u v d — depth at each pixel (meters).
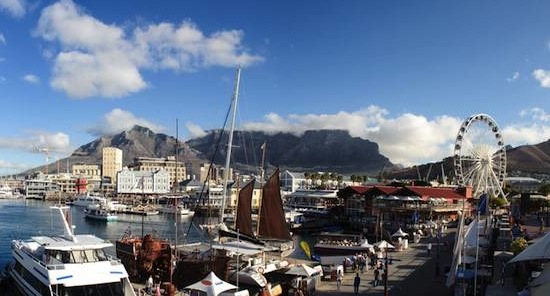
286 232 73.94
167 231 139.62
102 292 42.56
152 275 58.94
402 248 82.12
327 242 82.75
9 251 91.50
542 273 34.22
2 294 52.19
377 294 49.59
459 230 46.97
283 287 51.84
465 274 44.19
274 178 75.56
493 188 135.62
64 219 50.66
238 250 61.78
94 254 46.06
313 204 185.38
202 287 44.69
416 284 53.78
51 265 42.59
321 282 56.22
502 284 40.31
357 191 136.62
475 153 136.88
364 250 79.25
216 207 177.88
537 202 115.50
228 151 80.31
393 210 127.88
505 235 66.19
